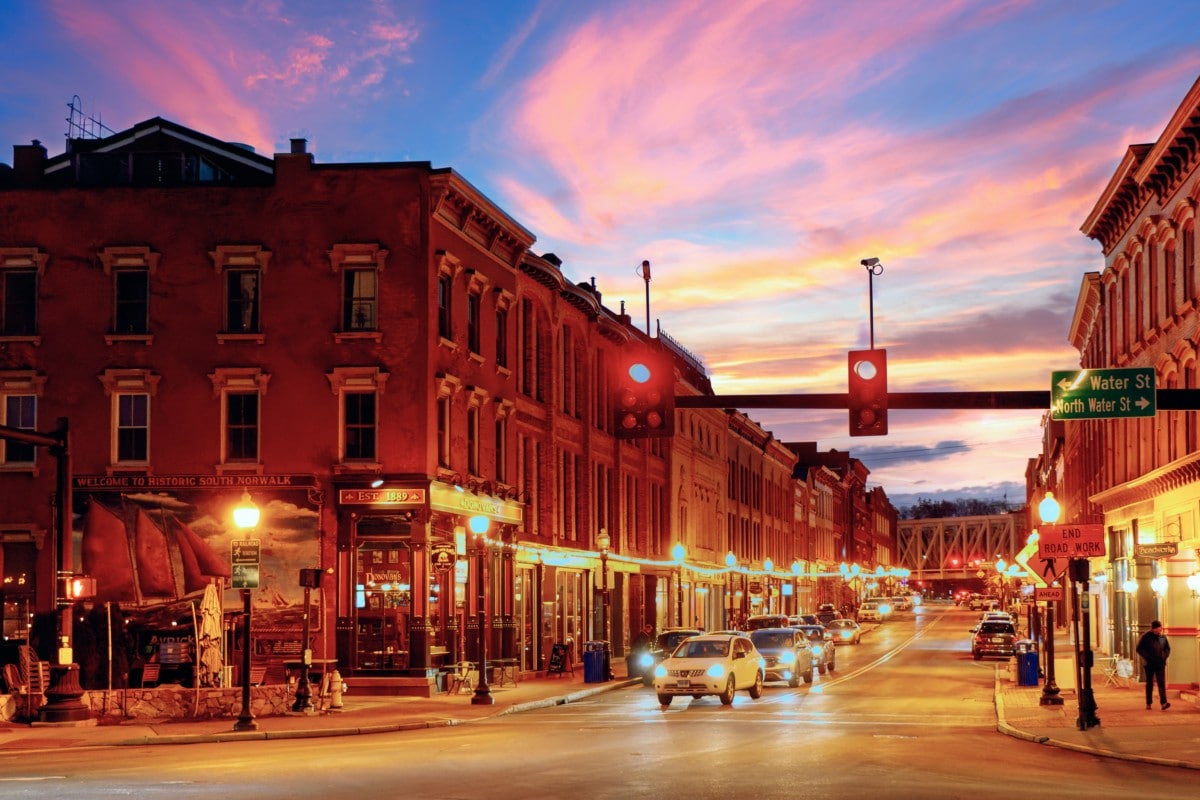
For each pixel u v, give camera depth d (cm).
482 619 3556
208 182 3988
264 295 3953
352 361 3919
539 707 3594
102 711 3036
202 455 3900
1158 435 4116
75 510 3894
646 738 2583
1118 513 4797
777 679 4388
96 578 3847
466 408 4297
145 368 3931
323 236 3962
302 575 3212
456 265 4200
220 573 3838
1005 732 2766
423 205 3972
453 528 4081
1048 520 3322
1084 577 2780
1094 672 4675
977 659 6144
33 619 3875
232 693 3138
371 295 3966
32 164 4144
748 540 9225
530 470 4978
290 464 3894
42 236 3984
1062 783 1873
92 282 3969
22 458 3972
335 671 3322
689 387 7100
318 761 2158
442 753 2294
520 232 4628
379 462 3875
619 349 6109
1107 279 4884
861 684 4491
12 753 2412
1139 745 2389
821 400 2125
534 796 1691
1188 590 3881
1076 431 7269
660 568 6650
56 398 3934
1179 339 3716
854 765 2089
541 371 5162
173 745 2591
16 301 4000
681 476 7219
